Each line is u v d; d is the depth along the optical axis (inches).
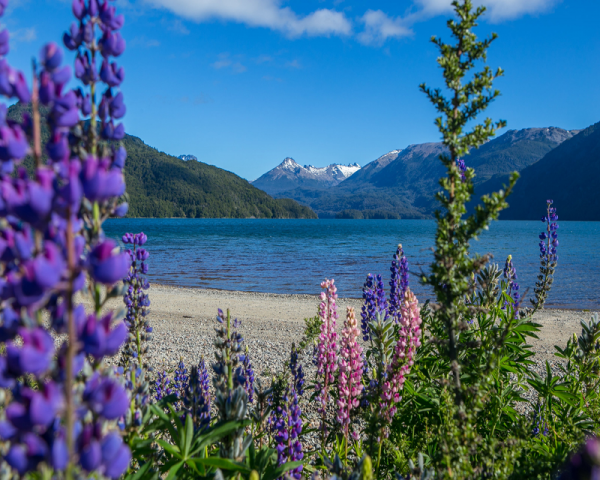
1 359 41.9
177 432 87.2
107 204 59.9
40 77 47.8
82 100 59.9
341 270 1461.6
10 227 50.4
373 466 113.3
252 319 638.5
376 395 124.0
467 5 90.4
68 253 41.0
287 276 1310.3
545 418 142.6
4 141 45.2
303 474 124.7
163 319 619.2
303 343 157.3
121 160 62.2
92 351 41.2
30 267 39.3
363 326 221.0
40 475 40.8
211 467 89.1
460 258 87.6
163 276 1291.8
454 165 91.2
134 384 88.1
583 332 148.6
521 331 141.5
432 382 141.6
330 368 143.3
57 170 45.6
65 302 46.5
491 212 83.0
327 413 151.3
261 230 5251.0
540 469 90.7
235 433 87.8
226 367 115.1
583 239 3361.2
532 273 1264.8
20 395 41.1
